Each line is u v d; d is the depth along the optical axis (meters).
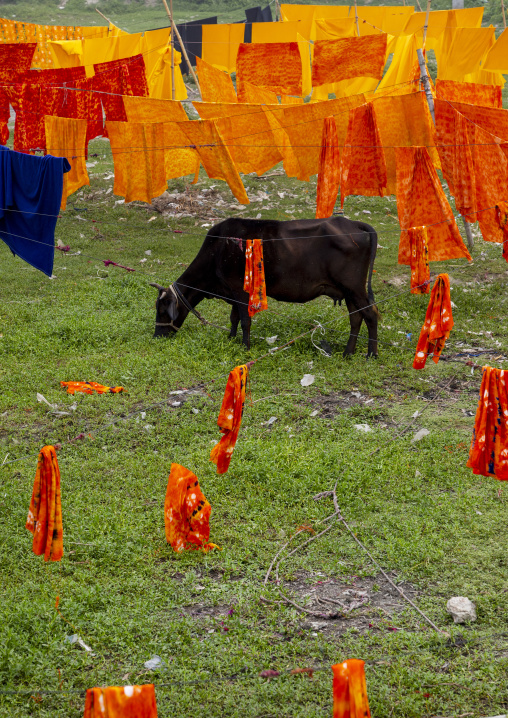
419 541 5.91
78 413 8.36
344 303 12.00
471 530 6.09
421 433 7.77
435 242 9.23
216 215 16.41
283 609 5.20
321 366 9.66
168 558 5.85
